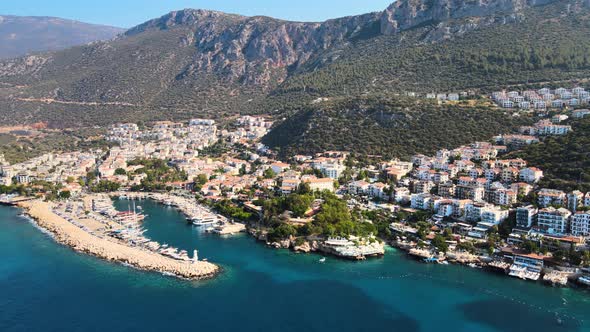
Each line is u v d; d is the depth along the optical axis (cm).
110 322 19325
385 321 19475
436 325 19150
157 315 19888
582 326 18838
